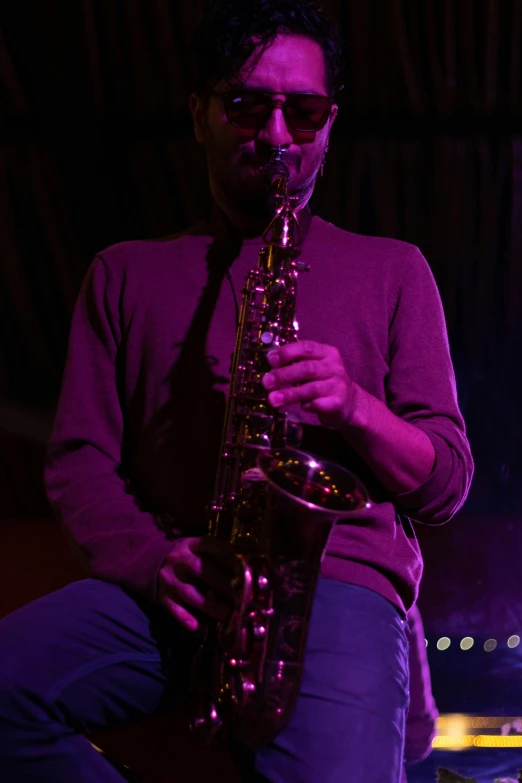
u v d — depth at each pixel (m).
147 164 5.02
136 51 4.64
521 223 5.04
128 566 1.61
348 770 1.39
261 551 1.44
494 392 5.22
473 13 4.59
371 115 4.89
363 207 5.18
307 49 1.76
